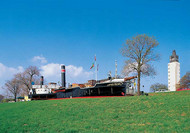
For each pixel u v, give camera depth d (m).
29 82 84.44
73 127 15.03
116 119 17.06
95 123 15.95
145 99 25.33
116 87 40.69
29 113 22.52
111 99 28.05
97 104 24.25
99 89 42.94
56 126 15.58
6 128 16.02
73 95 48.53
